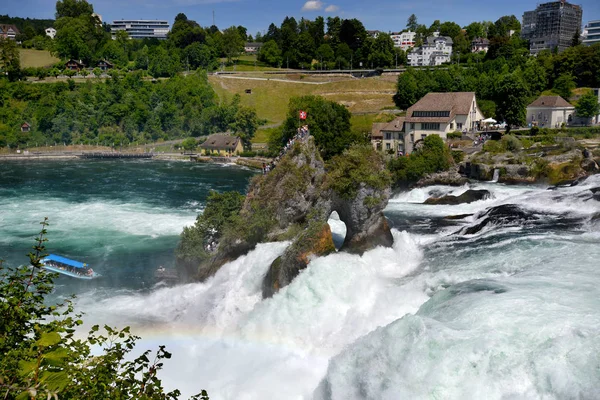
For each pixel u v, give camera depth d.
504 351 26.78
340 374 30.64
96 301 50.12
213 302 49.25
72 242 68.56
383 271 47.03
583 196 65.44
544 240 49.53
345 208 51.75
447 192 86.69
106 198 99.06
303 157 55.34
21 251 64.62
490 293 34.50
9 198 99.12
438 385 26.53
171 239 69.62
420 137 129.00
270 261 49.62
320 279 43.16
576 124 141.12
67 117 191.75
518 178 90.75
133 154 176.75
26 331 15.47
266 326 42.69
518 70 165.00
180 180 124.06
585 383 24.28
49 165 155.00
